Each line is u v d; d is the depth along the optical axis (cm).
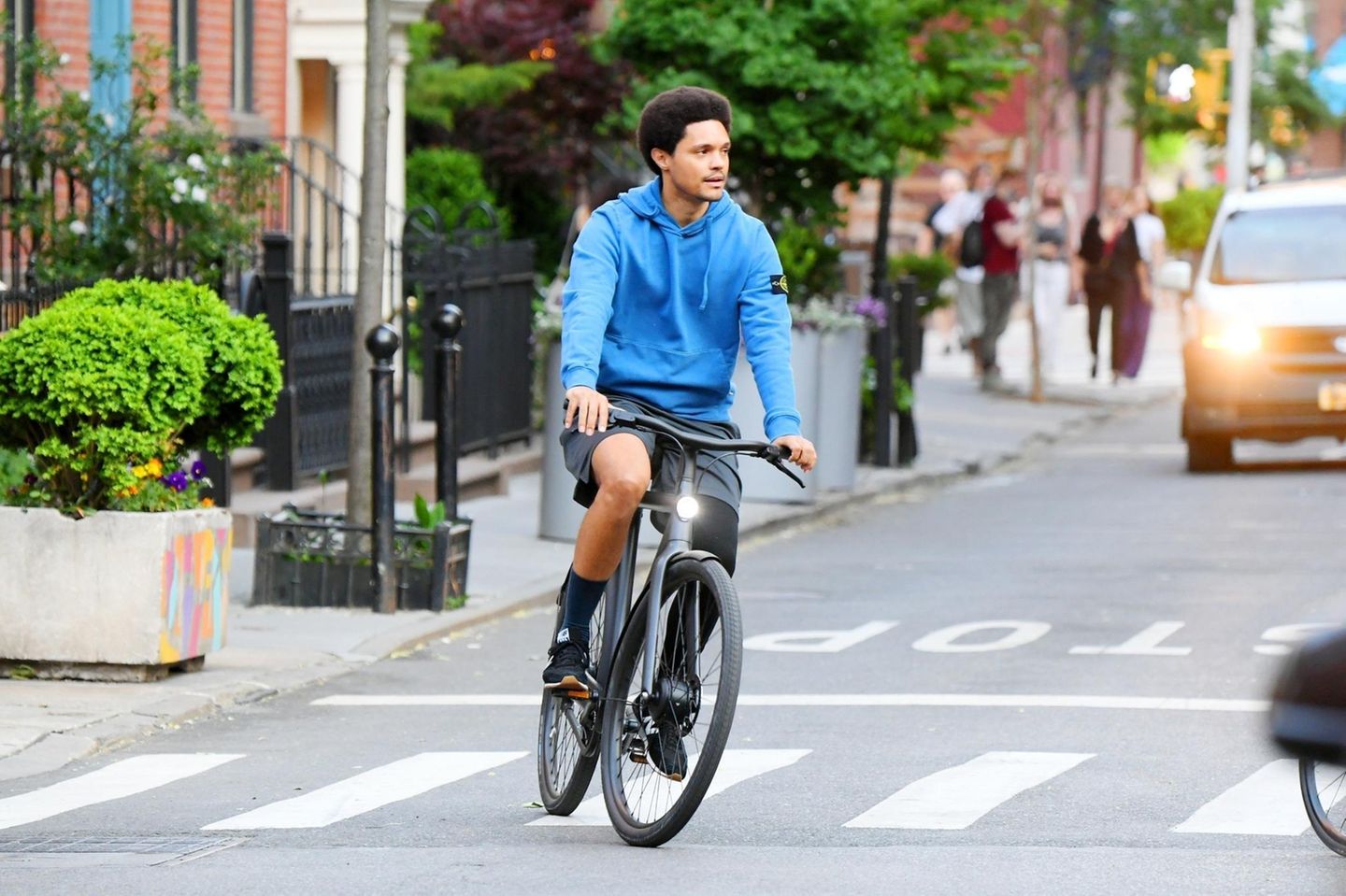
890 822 2214
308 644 3394
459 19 8038
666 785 2067
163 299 3066
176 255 4588
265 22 6069
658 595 2055
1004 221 8475
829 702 2952
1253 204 6091
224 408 3125
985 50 6588
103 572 3000
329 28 6175
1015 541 4784
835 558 4569
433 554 3709
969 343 9306
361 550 3719
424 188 7269
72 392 2950
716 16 5697
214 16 5738
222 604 3170
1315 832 2039
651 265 2056
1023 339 11456
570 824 2228
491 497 5366
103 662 3009
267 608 3709
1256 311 5844
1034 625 3612
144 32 5303
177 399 2995
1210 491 5681
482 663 3344
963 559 4509
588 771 2203
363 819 2262
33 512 3005
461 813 2294
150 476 3042
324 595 3716
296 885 1941
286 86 6191
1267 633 3488
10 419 3005
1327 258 5938
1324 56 17000
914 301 6281
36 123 4553
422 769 2534
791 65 5550
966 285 8969
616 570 2125
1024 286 12644
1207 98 9788
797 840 2134
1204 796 2327
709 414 2100
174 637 3038
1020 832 2164
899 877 1947
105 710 2820
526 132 8069
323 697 3050
